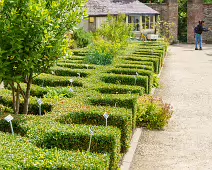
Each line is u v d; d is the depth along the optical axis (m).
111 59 13.10
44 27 5.78
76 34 19.75
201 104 9.87
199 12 31.39
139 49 17.27
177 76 14.25
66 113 6.16
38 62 6.16
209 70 15.60
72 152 4.61
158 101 8.43
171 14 31.36
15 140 4.88
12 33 5.65
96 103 7.25
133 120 7.31
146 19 29.12
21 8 5.79
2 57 5.71
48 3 6.25
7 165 4.09
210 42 31.55
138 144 6.96
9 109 6.84
